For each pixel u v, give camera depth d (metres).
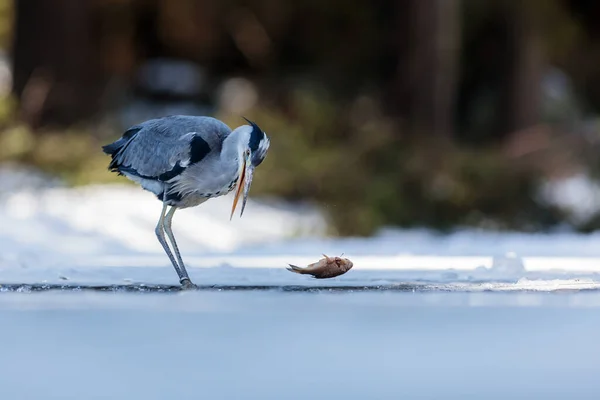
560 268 12.02
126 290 10.20
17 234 17.08
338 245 16.98
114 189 22.33
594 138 26.30
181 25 33.94
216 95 32.19
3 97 27.78
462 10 33.22
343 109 28.20
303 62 34.31
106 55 31.53
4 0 31.83
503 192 24.23
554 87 35.94
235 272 11.52
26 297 9.77
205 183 10.04
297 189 23.61
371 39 33.06
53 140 25.34
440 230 23.42
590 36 36.66
